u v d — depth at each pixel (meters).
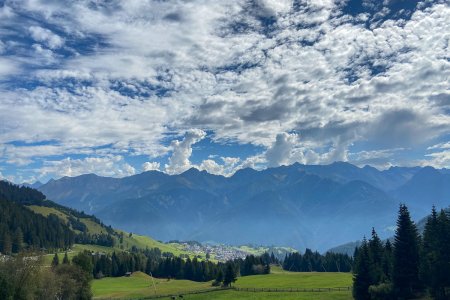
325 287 143.00
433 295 100.56
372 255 122.75
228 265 172.62
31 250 118.06
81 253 152.75
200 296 145.12
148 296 152.88
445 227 98.19
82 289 138.75
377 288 107.38
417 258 106.12
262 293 139.88
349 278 165.00
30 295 111.56
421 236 111.38
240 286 164.38
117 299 150.25
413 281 106.12
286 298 124.69
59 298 128.75
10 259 116.50
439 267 97.19
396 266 107.00
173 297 146.12
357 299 113.75
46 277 119.56
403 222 108.19
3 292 102.94
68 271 136.50
